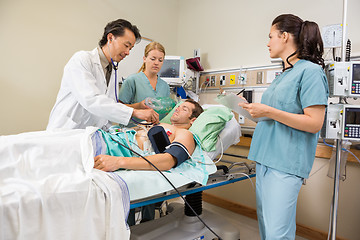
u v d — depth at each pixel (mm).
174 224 1638
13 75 2154
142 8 3000
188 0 3260
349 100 1920
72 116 1549
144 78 2115
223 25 2844
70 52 2451
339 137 1435
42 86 2305
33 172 997
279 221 1193
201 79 2996
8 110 2143
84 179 972
